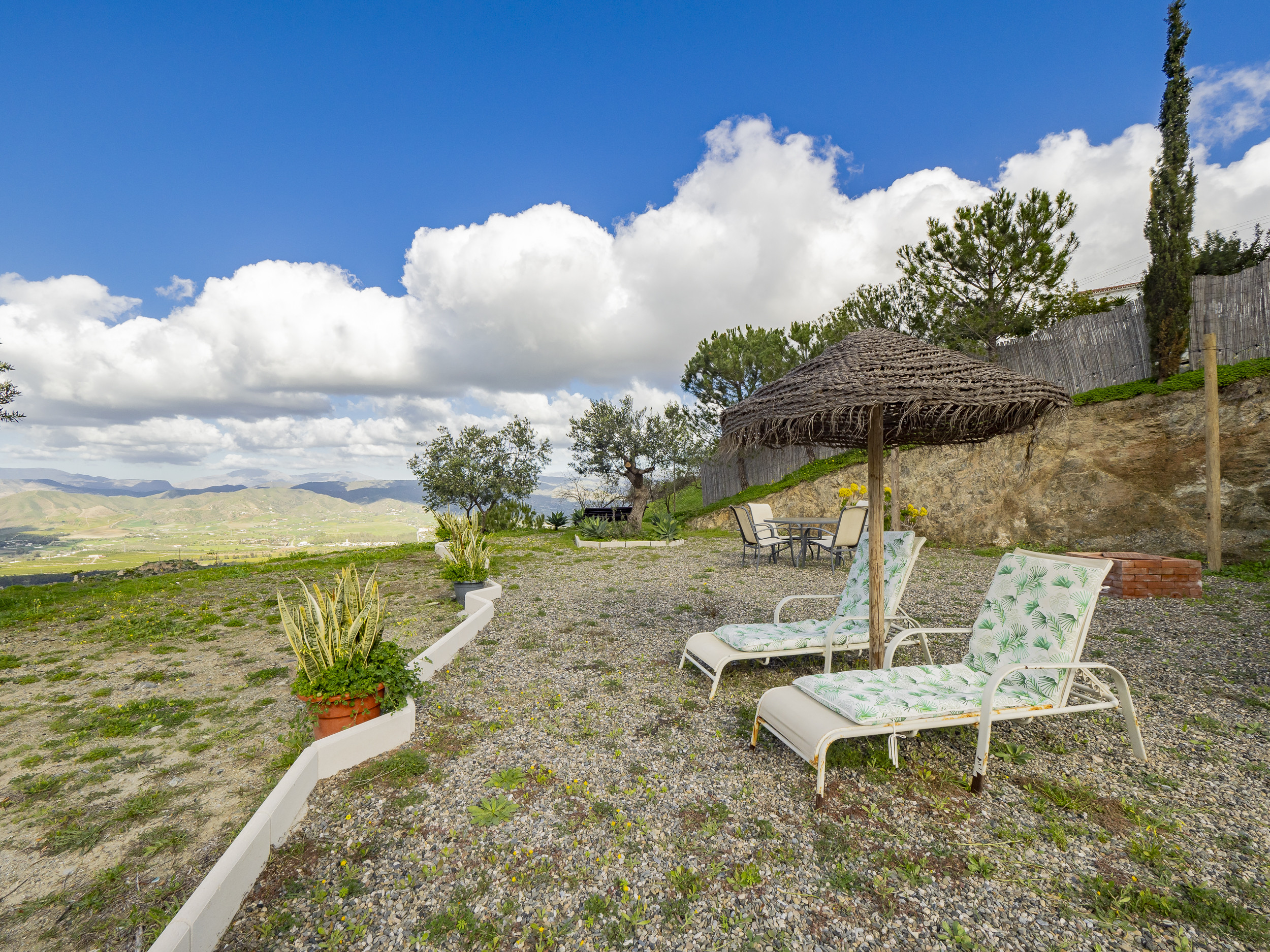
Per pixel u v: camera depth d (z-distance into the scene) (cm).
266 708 431
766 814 281
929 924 210
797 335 1897
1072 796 288
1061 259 1261
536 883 237
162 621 726
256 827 246
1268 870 233
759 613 698
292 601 861
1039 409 382
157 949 183
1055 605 346
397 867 247
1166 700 404
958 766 322
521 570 1068
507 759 339
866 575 498
